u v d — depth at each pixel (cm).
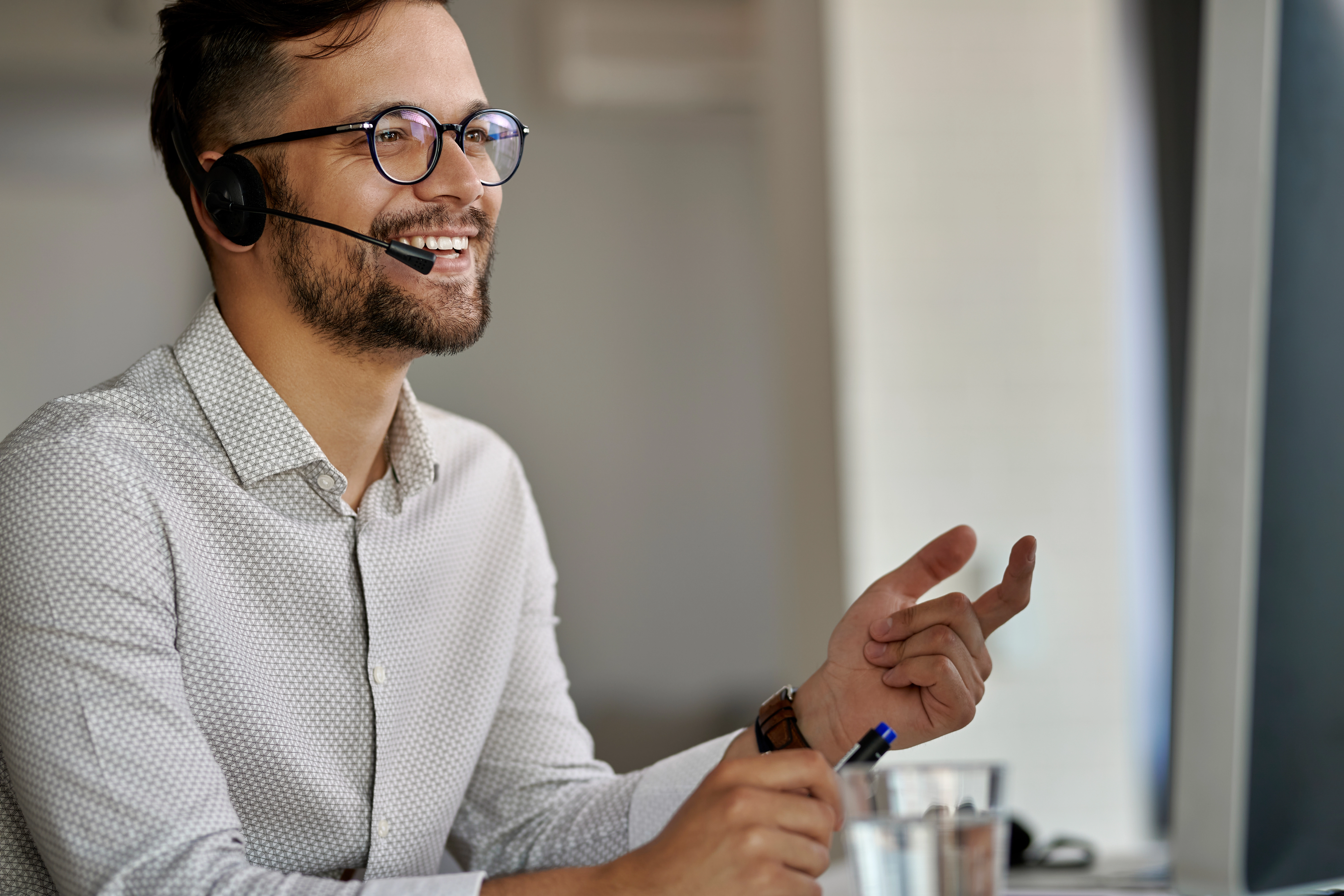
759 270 350
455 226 106
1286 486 80
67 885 83
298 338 107
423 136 104
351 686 106
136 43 296
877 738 81
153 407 102
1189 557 79
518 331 339
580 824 116
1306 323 82
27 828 95
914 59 335
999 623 94
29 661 86
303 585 104
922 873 57
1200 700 78
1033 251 336
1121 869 140
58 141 290
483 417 336
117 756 84
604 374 343
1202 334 80
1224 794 76
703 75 348
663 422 344
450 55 109
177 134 110
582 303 343
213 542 100
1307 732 80
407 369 110
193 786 84
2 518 90
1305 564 81
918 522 328
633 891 74
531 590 128
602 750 333
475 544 120
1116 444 334
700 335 347
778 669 343
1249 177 79
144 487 95
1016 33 338
